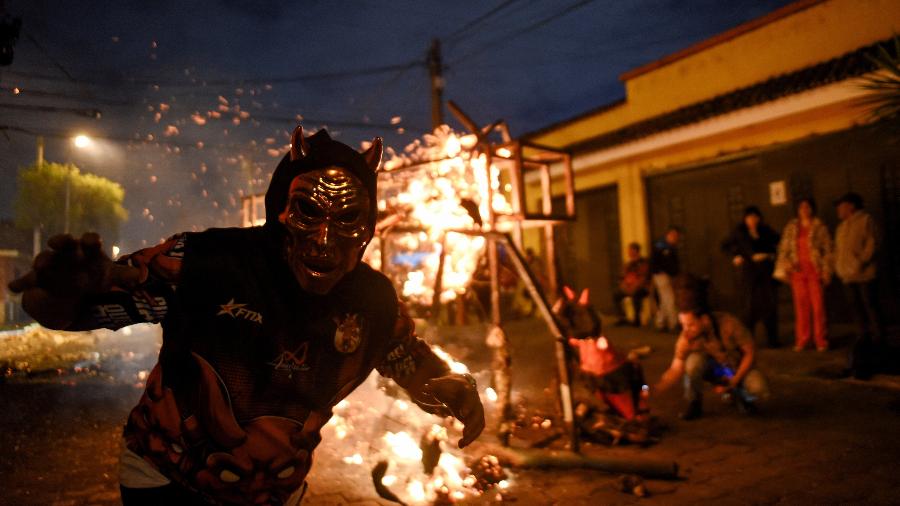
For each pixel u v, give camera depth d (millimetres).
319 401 1503
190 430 1412
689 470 3734
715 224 10328
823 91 7934
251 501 1465
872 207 8180
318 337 1470
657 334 9656
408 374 1806
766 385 4711
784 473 3619
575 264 13406
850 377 5801
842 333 8008
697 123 9484
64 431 4988
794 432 4379
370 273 1600
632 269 10484
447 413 1875
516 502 3342
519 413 4973
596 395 4523
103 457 4297
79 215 36094
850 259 6355
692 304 4824
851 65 8000
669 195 11109
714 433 4461
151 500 1458
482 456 3746
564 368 3852
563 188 13484
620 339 9383
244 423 1418
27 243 35344
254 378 1415
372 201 1488
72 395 6488
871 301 6270
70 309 1229
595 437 4320
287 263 1422
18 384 7168
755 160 9609
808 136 8844
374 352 1608
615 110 12234
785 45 9352
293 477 1503
